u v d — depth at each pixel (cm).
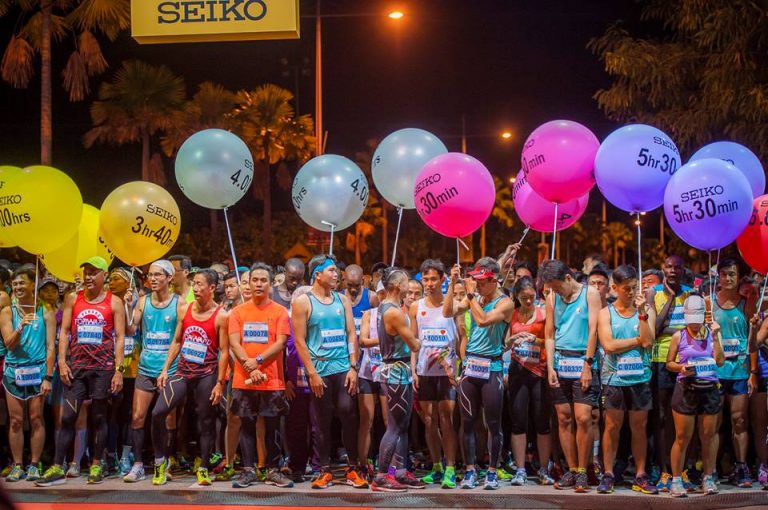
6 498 178
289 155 3725
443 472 852
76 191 877
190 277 917
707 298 770
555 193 834
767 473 816
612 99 1541
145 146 3225
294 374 855
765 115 1331
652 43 1534
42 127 1852
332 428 964
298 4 995
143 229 862
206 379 820
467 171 827
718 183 753
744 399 815
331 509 773
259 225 5316
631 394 778
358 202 962
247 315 809
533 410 820
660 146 796
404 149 948
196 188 901
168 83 3178
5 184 868
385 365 793
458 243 863
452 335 823
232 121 3459
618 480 833
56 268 945
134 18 994
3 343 861
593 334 784
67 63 1912
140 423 841
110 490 796
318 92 2203
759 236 818
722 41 1401
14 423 845
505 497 767
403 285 786
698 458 891
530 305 825
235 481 805
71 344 841
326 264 818
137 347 898
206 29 1001
